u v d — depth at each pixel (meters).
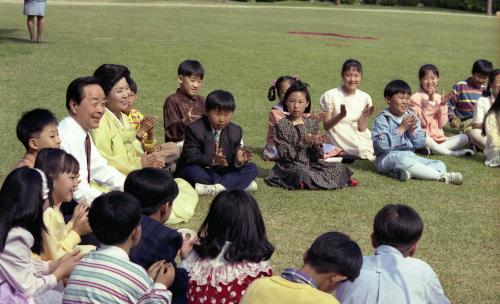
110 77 6.54
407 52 20.23
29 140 5.44
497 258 5.89
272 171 7.70
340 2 44.75
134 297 3.85
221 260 4.10
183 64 8.12
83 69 14.17
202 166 7.22
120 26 22.80
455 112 10.57
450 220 6.73
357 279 4.05
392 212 4.23
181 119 8.09
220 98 7.07
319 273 3.57
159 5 33.84
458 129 10.75
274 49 19.12
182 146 7.66
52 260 4.56
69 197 5.00
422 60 18.61
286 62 16.86
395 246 4.21
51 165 4.88
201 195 7.14
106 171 6.01
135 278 3.87
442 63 18.14
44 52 15.91
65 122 5.89
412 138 8.37
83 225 4.80
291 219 6.62
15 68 13.78
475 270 5.65
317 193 7.44
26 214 4.16
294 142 7.62
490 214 6.93
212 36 21.52
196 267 4.14
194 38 20.62
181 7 33.41
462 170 8.57
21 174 4.24
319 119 7.84
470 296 5.21
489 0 40.19
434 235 6.34
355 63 8.95
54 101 11.18
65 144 5.81
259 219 4.14
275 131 7.68
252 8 35.56
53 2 31.98
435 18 34.44
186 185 6.82
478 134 9.31
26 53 15.54
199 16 28.88
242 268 4.06
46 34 19.25
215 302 4.04
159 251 4.29
